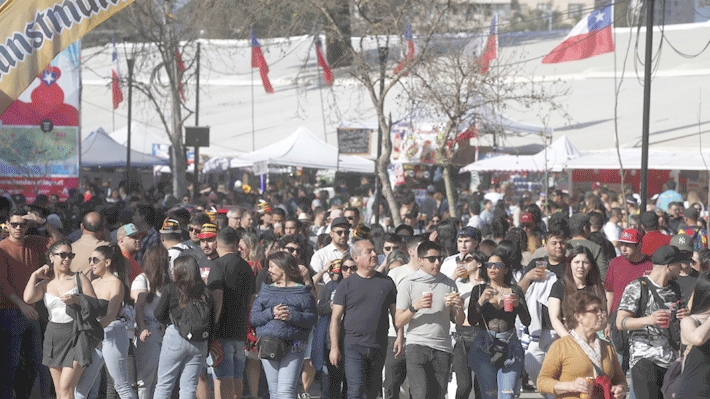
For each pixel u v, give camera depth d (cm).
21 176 4362
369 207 4422
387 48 3412
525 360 1684
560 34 8819
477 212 3331
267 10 3725
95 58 9106
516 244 1748
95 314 1548
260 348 1593
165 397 1562
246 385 1970
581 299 1203
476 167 4844
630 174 5331
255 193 4947
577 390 1173
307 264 1919
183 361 1574
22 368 1791
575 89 7331
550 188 4550
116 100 5191
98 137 5847
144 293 1683
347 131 4881
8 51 1703
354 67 3712
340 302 1612
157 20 5088
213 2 4612
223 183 6438
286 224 2164
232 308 1670
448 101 3556
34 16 1708
